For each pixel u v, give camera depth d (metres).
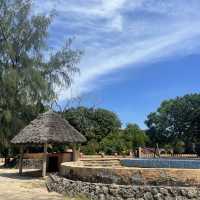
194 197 12.36
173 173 12.93
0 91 31.27
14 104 31.47
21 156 23.89
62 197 14.52
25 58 32.06
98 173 14.27
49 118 22.55
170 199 12.50
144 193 12.88
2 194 15.20
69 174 16.06
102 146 37.75
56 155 23.20
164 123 73.56
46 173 22.45
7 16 32.22
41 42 32.62
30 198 14.24
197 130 68.44
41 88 31.41
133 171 13.45
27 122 31.72
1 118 30.80
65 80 33.94
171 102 73.88
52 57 33.78
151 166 22.30
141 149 37.78
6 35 32.22
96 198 13.70
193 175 12.74
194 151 46.91
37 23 32.59
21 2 32.59
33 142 21.38
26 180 20.22
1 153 32.38
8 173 24.38
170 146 56.66
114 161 24.02
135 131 43.59
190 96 72.38
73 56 34.44
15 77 30.75
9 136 30.95
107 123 46.78
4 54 31.73
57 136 21.64
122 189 13.27
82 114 44.47
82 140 22.89
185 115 71.81
